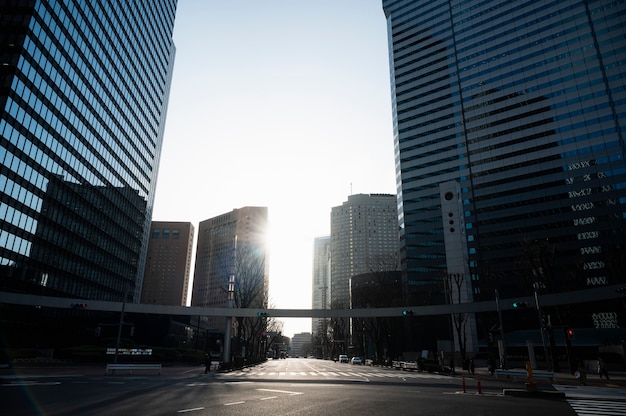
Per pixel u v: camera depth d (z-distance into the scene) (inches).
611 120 3314.5
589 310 2869.1
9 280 2190.0
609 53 3457.2
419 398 660.7
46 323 2509.8
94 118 3019.2
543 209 3420.3
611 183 3184.1
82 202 2923.2
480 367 2092.8
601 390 862.5
